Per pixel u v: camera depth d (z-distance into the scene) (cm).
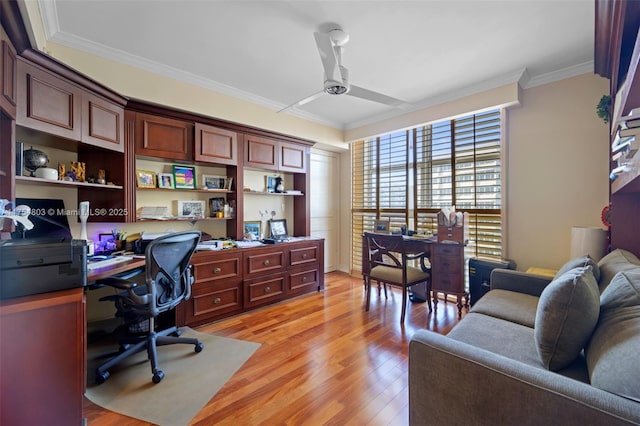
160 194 286
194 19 191
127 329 228
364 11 184
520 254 287
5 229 153
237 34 209
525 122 284
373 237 296
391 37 213
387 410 155
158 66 253
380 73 270
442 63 251
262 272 309
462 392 96
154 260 188
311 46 226
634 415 67
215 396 166
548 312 109
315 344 228
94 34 208
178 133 272
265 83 294
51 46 205
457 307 294
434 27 201
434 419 103
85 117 205
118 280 182
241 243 305
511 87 273
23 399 121
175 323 247
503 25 199
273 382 179
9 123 154
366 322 271
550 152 270
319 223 452
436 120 331
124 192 241
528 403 82
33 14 158
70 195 236
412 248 309
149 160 277
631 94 100
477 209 317
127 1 173
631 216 187
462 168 330
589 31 205
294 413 153
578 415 74
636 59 85
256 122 333
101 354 215
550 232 270
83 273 138
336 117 399
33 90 170
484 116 312
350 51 231
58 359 128
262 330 254
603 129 244
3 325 118
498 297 196
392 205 404
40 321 124
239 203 322
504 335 144
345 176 470
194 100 280
